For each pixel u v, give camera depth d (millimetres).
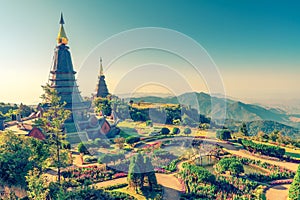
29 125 58656
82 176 35125
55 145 32219
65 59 73000
